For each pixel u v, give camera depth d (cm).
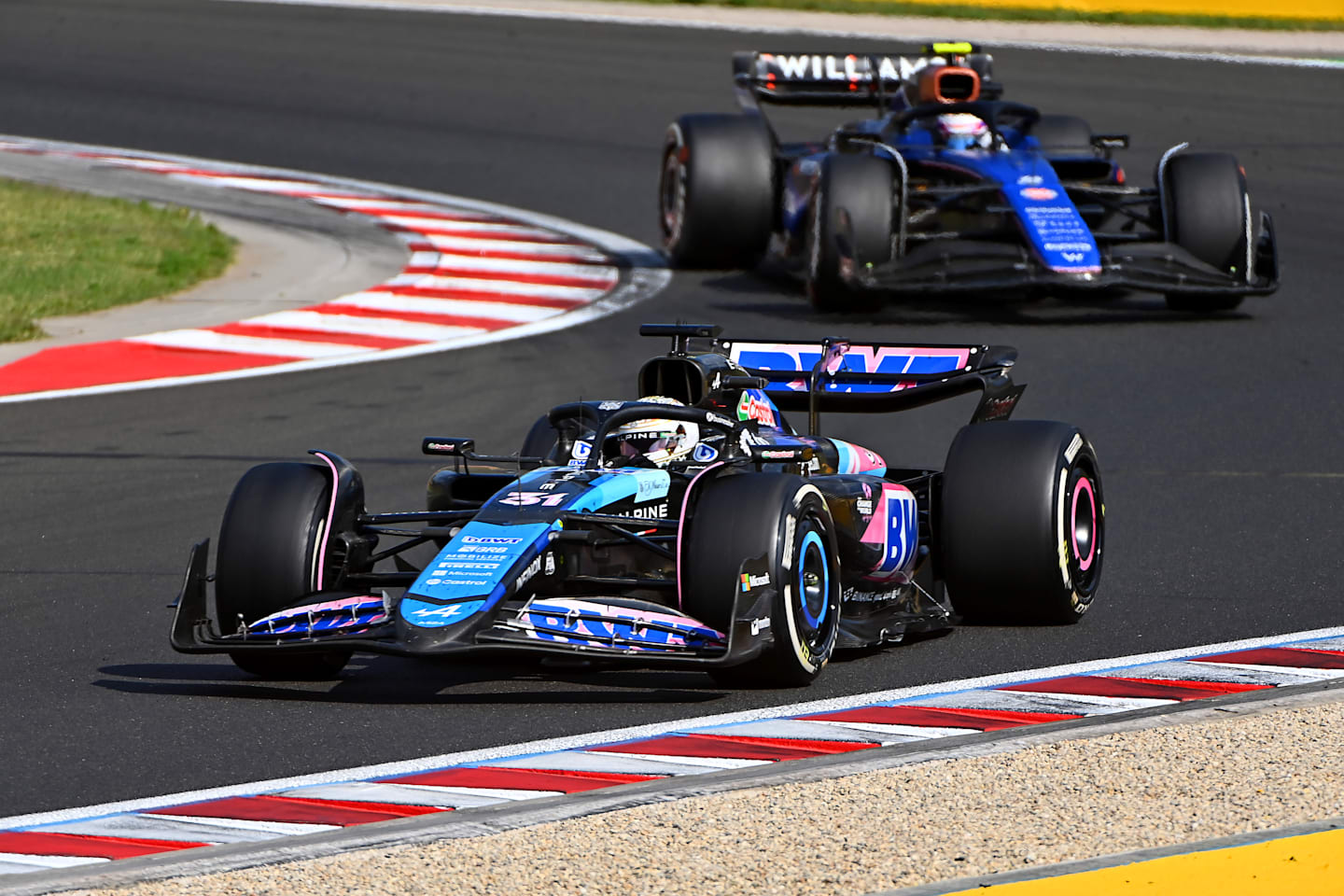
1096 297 5700
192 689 2367
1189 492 3509
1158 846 1686
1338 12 11550
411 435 4072
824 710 2194
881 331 5109
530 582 2220
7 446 4028
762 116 6125
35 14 11462
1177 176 5262
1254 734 2005
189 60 10212
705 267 6219
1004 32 11000
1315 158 7950
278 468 2416
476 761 2009
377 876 1648
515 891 1608
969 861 1658
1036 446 2614
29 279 5878
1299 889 1588
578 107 9044
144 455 3928
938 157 5350
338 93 9412
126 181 7800
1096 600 2783
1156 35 10975
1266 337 5072
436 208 7312
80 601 2848
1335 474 3634
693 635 2169
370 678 2433
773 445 2448
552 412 2622
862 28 10994
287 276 6203
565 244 6688
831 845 1705
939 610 2652
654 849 1700
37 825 1830
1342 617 2611
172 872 1673
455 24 11138
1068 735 2033
